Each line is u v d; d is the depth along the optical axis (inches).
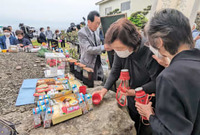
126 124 37.4
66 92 46.3
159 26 19.4
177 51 20.4
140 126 46.6
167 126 19.1
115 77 49.8
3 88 62.6
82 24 180.7
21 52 151.9
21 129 35.1
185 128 18.0
